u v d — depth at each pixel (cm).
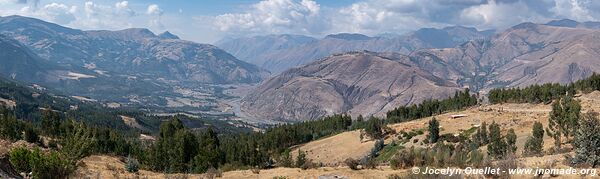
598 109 9906
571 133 5966
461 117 12462
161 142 7250
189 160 6925
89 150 3344
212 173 4181
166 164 6688
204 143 7750
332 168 4212
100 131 9344
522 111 12006
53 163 2945
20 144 6322
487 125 10538
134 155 8425
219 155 6650
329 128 18462
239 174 4134
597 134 3369
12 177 2667
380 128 12662
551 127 7056
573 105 6675
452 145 8494
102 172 4328
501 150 6300
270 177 3812
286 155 7406
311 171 4006
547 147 6191
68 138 3303
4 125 8206
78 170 3744
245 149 7431
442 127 11388
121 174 4516
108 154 8175
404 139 11094
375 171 3878
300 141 16462
